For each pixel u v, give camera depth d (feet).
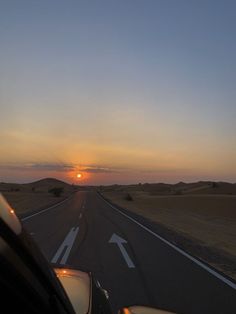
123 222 107.14
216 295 33.71
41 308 5.59
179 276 41.34
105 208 174.60
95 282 11.37
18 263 5.05
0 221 4.78
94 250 58.70
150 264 48.08
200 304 30.94
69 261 49.70
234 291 35.14
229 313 28.81
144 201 285.64
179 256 54.29
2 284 4.82
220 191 481.46
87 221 108.37
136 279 39.78
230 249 66.49
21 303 5.19
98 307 9.70
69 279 10.16
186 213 167.43
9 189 530.27
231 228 107.14
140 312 9.87
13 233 4.98
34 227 91.56
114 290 35.12
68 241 67.97
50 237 73.61
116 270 44.32
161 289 35.60
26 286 5.21
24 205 191.83
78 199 281.95
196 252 59.11
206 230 99.04
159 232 84.94
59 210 157.48
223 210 178.50
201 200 246.68
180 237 77.77
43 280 5.62
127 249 60.03
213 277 40.91
